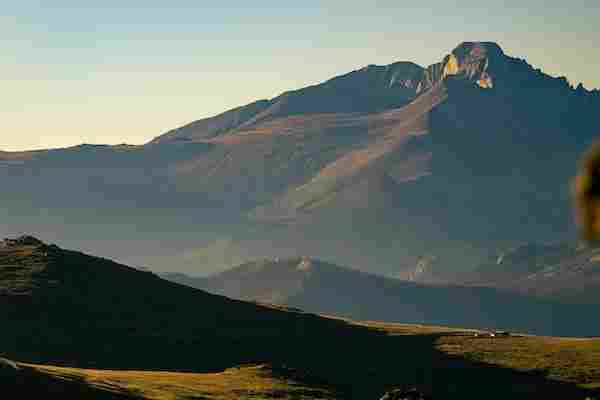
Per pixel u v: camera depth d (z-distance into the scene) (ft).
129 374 500.33
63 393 402.11
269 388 508.53
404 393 481.46
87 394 409.08
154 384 469.57
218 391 481.46
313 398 506.48
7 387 389.80
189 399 442.09
